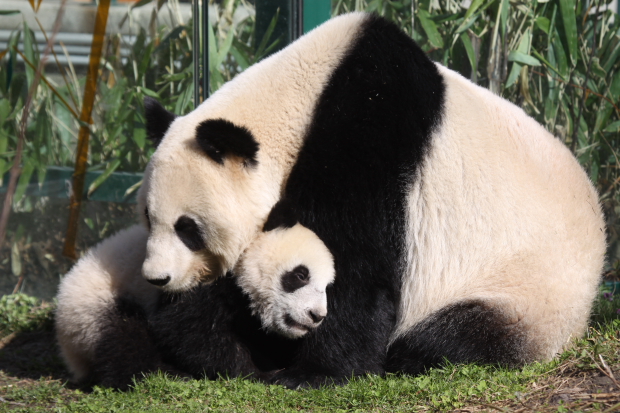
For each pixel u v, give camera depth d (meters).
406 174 9.99
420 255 10.21
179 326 10.17
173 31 16.36
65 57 16.19
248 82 10.41
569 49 16.75
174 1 16.27
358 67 10.07
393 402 8.84
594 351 9.39
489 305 10.03
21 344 13.10
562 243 10.45
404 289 10.38
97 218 16.38
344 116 9.92
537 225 10.30
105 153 16.53
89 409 9.04
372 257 10.04
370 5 16.00
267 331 10.48
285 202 9.76
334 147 9.88
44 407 9.58
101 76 16.47
